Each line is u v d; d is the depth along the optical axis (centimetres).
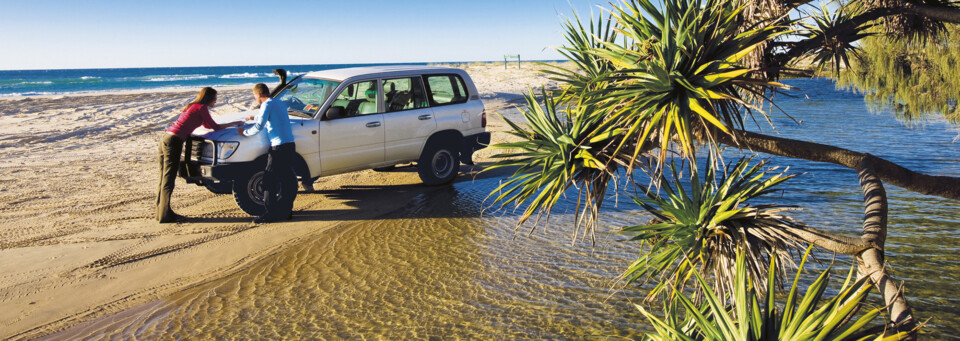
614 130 258
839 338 192
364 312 440
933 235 587
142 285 502
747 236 264
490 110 1973
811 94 2536
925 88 748
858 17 320
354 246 600
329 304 457
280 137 674
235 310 449
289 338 400
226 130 696
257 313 443
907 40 405
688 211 286
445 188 859
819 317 196
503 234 629
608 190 820
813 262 509
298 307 452
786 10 271
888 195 760
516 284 486
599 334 393
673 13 256
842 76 792
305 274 524
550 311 431
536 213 706
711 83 233
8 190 836
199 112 676
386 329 410
